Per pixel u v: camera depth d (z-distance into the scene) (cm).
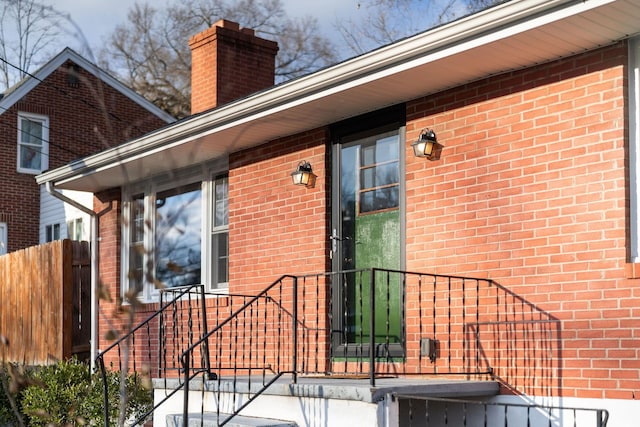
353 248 923
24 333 1413
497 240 766
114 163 1165
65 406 980
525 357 734
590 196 703
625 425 661
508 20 657
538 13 642
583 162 710
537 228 737
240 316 1054
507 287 754
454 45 706
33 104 2072
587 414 685
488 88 787
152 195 1269
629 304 667
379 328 884
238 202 1073
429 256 825
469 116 801
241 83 1345
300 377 868
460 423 771
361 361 848
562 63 732
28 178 2048
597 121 704
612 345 675
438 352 807
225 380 838
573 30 662
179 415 811
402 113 873
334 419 709
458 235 800
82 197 1633
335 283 935
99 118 2161
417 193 841
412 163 851
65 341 1312
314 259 953
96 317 1340
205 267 1148
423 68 753
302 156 983
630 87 693
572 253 709
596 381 682
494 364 757
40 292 1379
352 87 807
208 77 1329
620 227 680
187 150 1076
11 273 1459
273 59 1394
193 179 1192
